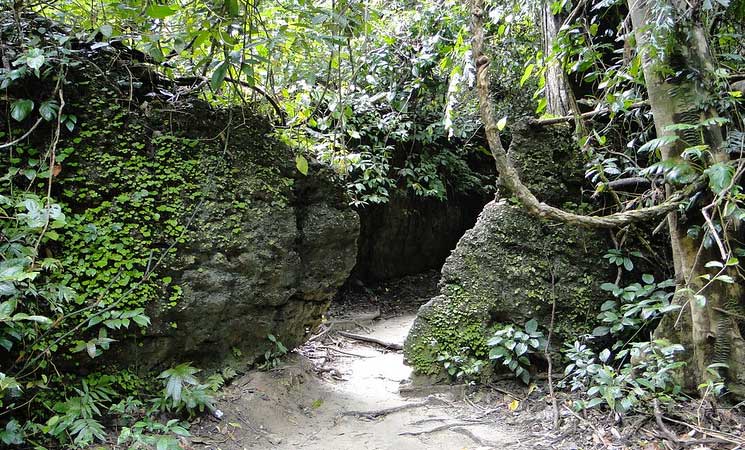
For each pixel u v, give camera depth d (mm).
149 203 3564
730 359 3359
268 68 4348
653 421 3250
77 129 3459
